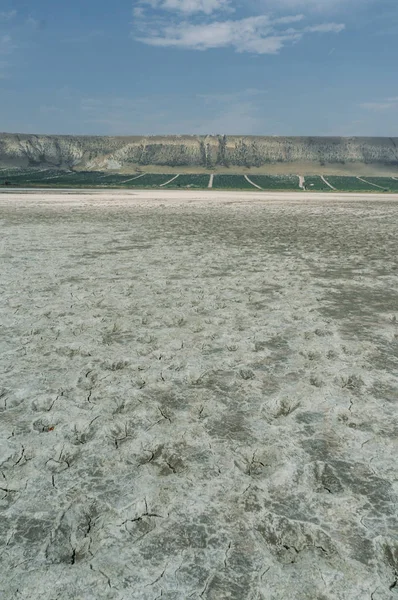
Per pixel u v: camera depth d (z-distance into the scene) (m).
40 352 5.48
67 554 2.49
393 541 2.60
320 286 9.27
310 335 6.20
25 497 2.95
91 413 4.06
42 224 20.80
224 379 4.79
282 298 8.24
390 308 7.65
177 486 3.08
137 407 4.17
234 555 2.48
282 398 4.38
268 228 20.20
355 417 4.03
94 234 17.52
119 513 2.81
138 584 2.29
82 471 3.24
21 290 8.54
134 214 26.81
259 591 2.26
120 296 8.20
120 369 5.03
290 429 3.83
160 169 189.25
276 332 6.31
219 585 2.29
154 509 2.85
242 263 11.81
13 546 2.54
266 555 2.49
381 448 3.54
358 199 47.88
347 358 5.39
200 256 12.83
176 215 26.44
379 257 13.00
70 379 4.74
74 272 10.34
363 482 3.12
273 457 3.43
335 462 3.36
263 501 2.93
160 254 13.09
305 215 27.39
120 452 3.49
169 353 5.49
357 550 2.53
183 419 3.98
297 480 3.14
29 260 11.80
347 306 7.75
